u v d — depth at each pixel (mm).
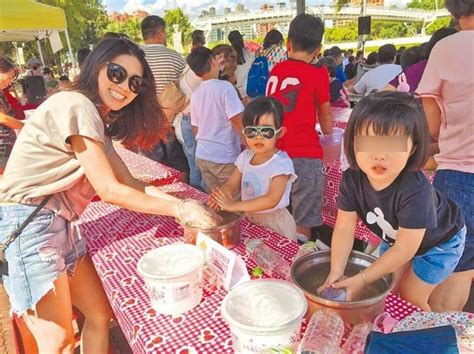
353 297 1007
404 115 1008
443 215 1372
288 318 855
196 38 5207
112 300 1294
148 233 1725
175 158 4152
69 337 1512
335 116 3830
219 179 3170
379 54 4738
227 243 1453
